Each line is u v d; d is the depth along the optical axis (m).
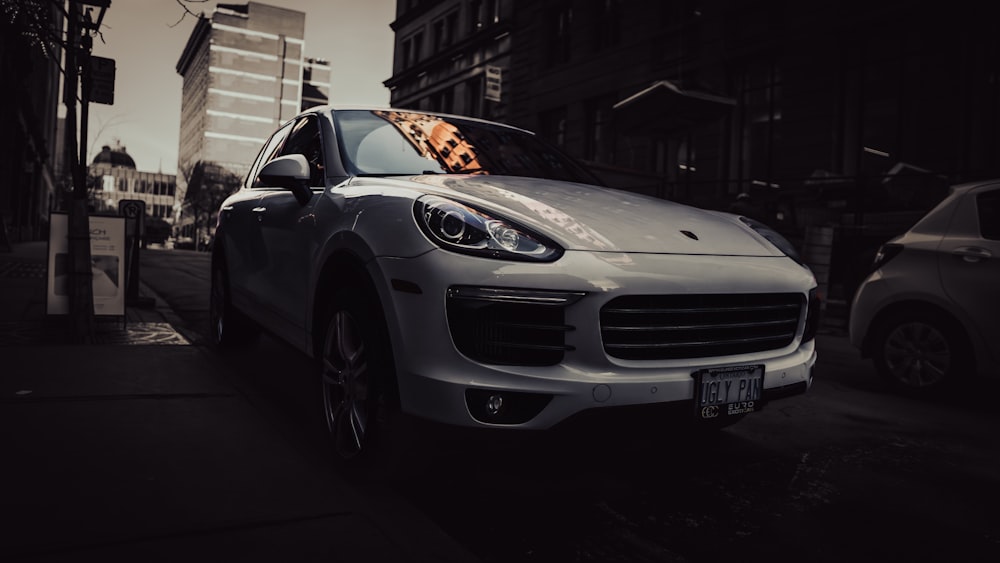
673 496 2.76
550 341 2.30
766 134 14.86
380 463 2.50
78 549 1.95
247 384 4.06
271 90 137.50
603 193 3.19
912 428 3.96
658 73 17.48
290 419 3.41
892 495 2.88
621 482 2.88
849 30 13.13
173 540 2.04
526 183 3.14
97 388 3.70
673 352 2.48
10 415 3.14
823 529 2.51
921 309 4.79
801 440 3.64
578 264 2.33
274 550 2.02
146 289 10.28
